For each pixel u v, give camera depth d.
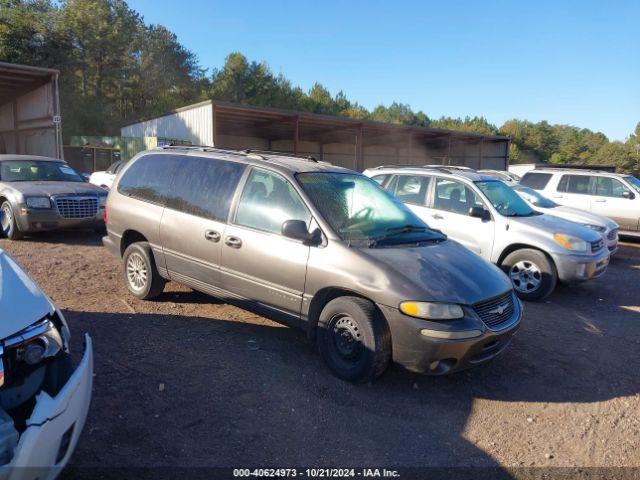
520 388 4.23
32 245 8.69
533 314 6.36
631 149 99.62
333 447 3.23
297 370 4.24
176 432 3.25
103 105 43.25
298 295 4.28
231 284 4.78
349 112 78.38
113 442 3.09
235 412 3.54
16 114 22.14
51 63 39.50
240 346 4.67
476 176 7.80
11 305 2.53
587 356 5.01
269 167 4.75
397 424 3.54
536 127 109.94
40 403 2.26
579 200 13.11
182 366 4.18
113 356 4.27
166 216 5.36
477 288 3.99
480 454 3.27
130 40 47.97
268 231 4.52
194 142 23.17
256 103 59.16
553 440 3.49
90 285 6.34
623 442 3.52
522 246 6.99
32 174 9.87
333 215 4.38
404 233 4.62
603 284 8.25
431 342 3.66
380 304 3.82
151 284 5.60
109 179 15.54
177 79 53.88
